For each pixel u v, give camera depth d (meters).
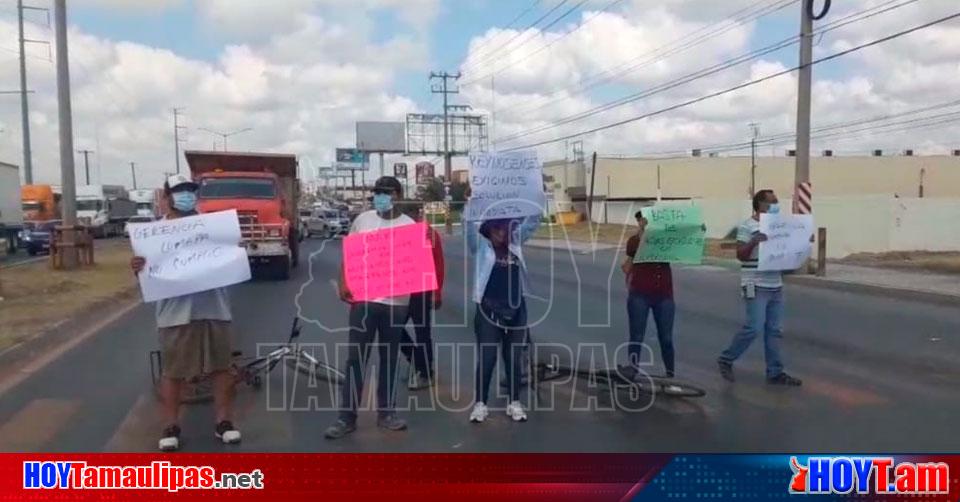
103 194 56.66
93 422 7.30
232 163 25.25
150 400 8.09
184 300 6.40
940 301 17.16
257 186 22.34
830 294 19.08
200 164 25.11
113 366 9.91
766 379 8.92
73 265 23.69
